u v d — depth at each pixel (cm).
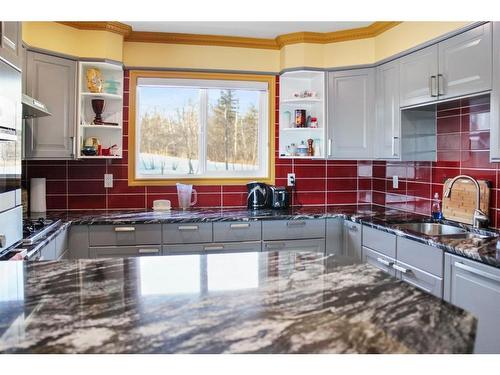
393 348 82
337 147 348
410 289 120
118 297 114
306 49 347
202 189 372
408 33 288
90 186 348
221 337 87
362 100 339
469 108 272
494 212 251
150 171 367
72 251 294
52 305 107
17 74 196
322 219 331
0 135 169
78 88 309
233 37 356
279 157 378
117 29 319
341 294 116
